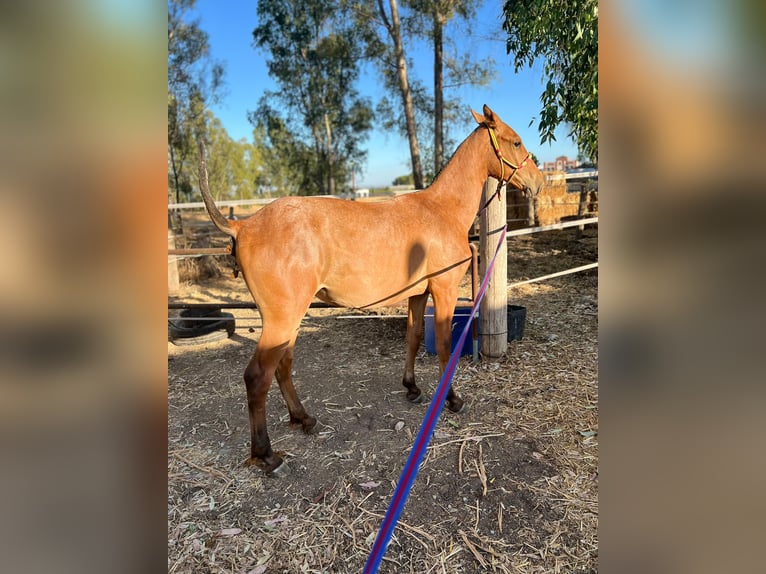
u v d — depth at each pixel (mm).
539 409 3168
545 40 3521
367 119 16719
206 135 14766
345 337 5016
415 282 2900
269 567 1935
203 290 7355
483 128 3193
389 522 1168
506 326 4051
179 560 1965
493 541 2035
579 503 2246
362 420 3143
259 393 2490
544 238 10391
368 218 2703
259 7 15141
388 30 12000
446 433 2922
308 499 2348
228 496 2383
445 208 3080
